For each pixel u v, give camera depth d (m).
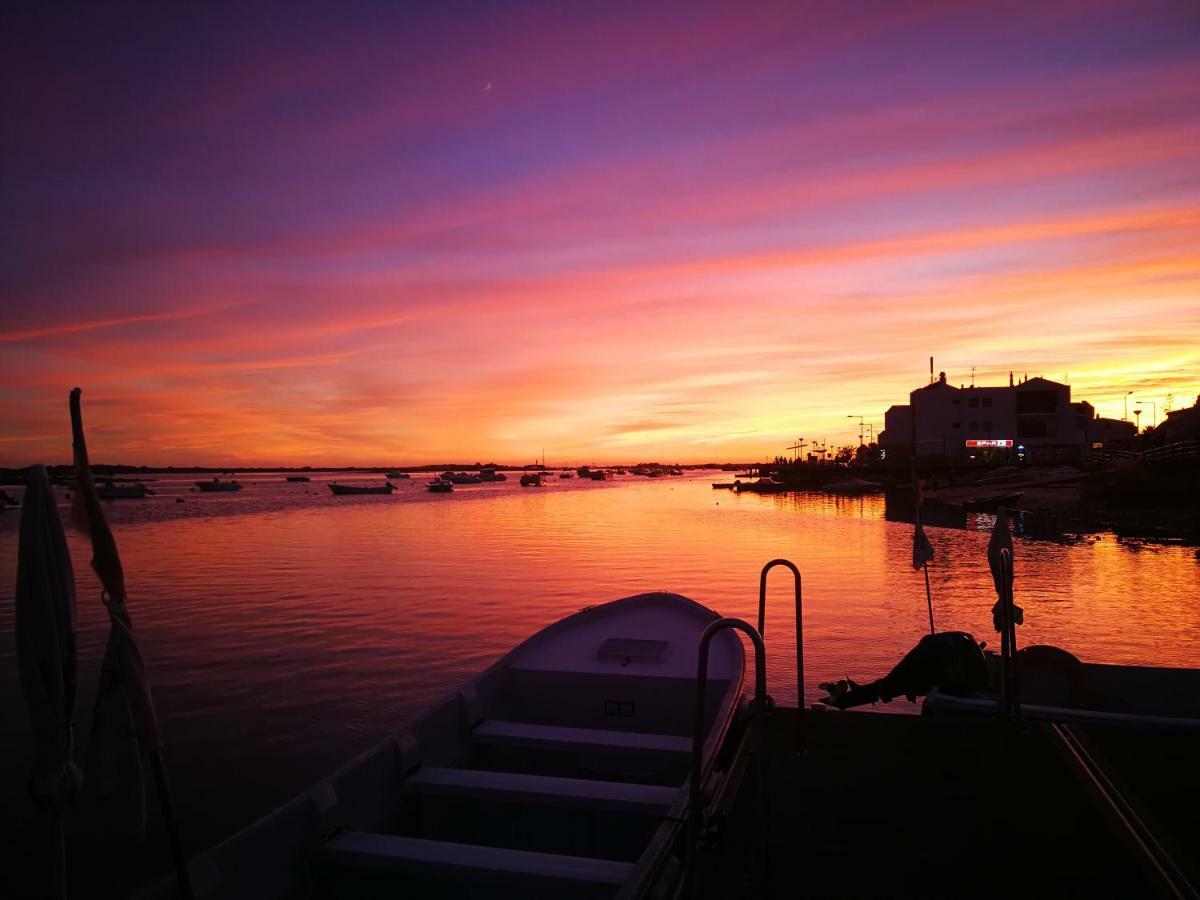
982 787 5.11
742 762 5.55
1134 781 5.14
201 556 34.94
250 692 12.86
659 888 3.59
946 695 6.65
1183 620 17.59
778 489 116.69
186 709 12.02
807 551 34.19
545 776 5.56
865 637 15.78
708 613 9.23
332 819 4.34
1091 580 23.94
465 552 35.94
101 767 3.16
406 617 19.25
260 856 3.91
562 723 7.13
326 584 25.44
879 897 3.84
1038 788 5.09
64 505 74.44
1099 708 6.88
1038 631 16.44
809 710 6.68
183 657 15.27
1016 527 41.31
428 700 12.34
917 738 5.99
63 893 3.02
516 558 33.03
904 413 98.56
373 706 12.07
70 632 3.16
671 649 7.95
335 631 17.62
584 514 69.38
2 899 7.12
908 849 4.31
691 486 181.62
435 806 5.32
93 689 13.63
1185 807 4.77
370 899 4.20
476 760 6.20
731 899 3.79
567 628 8.69
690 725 6.81
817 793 5.05
